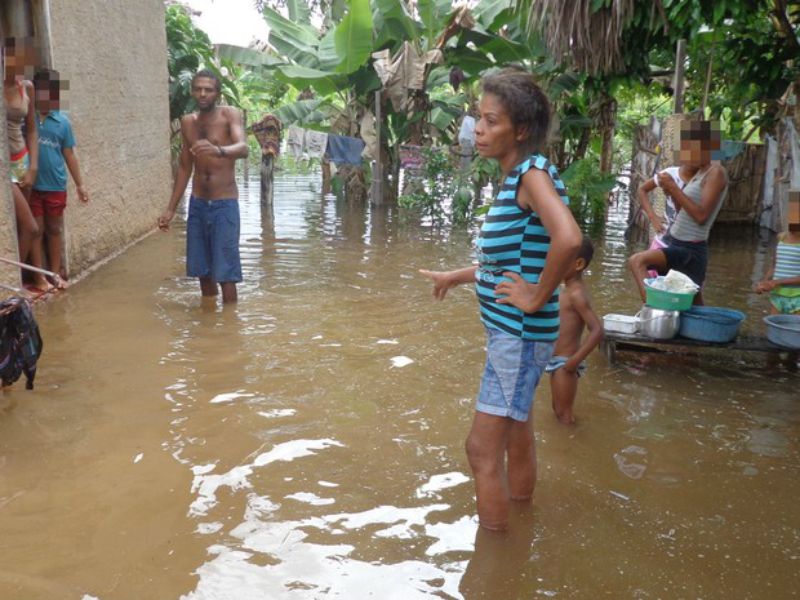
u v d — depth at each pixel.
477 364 5.13
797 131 10.94
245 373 4.84
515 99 2.71
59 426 3.95
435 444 3.87
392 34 14.48
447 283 3.38
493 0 14.30
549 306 2.83
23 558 2.78
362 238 10.71
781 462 3.76
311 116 18.02
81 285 7.21
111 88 8.62
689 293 5.03
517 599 2.62
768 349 5.01
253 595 2.61
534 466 3.24
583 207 13.49
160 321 6.00
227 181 6.43
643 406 4.47
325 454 3.71
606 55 10.45
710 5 9.34
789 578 2.77
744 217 13.05
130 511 3.13
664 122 10.35
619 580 2.73
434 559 2.84
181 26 17.48
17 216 6.06
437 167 13.49
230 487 3.36
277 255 9.12
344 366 5.02
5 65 5.79
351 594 2.63
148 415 4.12
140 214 10.02
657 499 3.35
